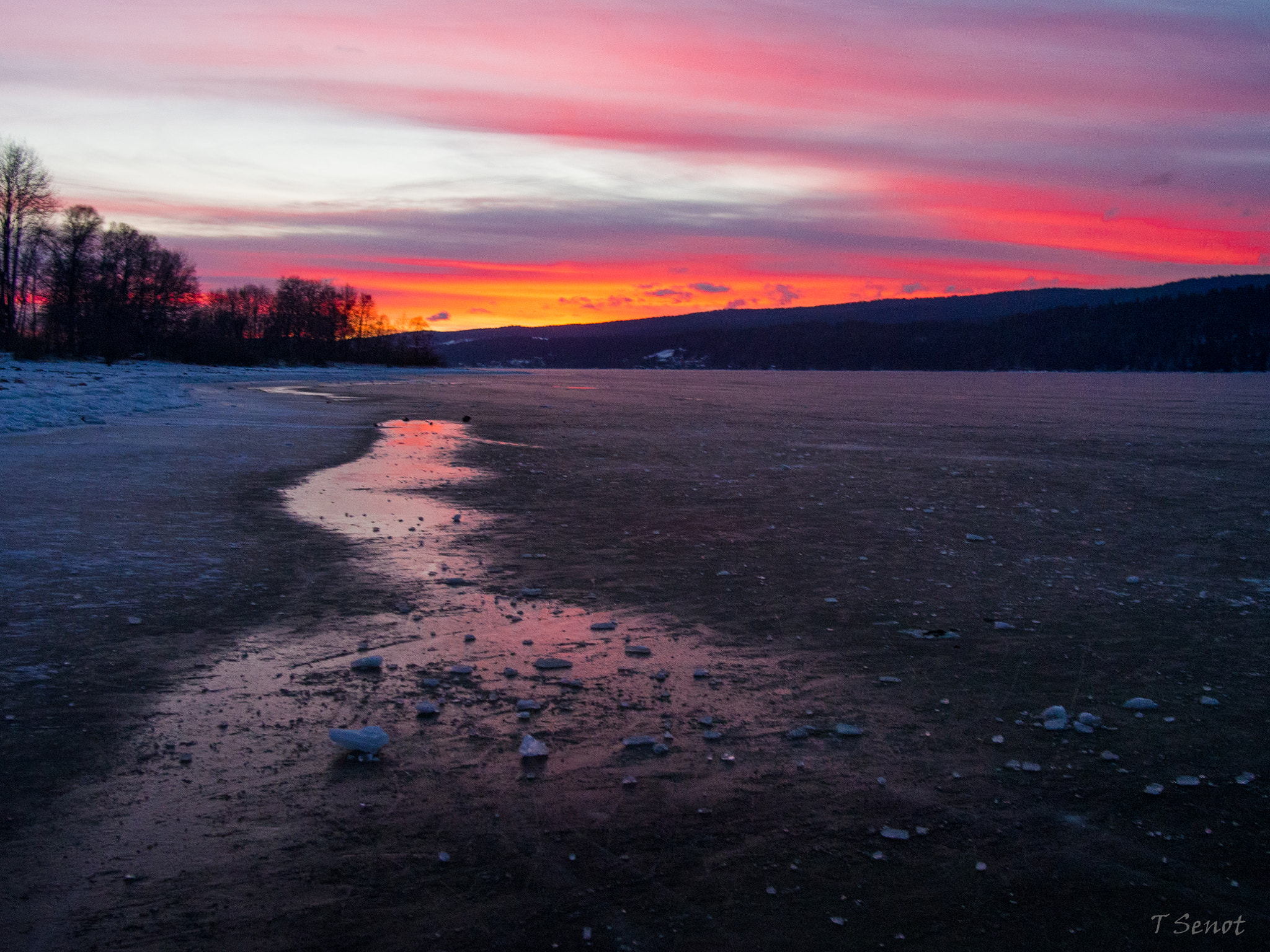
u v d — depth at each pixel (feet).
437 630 24.45
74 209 231.30
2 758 16.06
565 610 26.73
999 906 12.66
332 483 49.70
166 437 69.26
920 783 16.31
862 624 26.00
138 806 14.65
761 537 38.52
